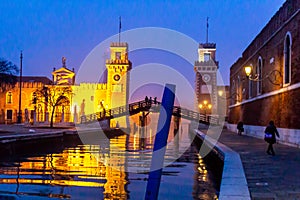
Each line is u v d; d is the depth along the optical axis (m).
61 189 12.69
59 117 70.94
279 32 29.20
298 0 24.05
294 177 11.64
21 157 24.39
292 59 25.47
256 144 26.91
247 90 44.06
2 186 13.12
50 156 25.22
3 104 76.81
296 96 24.31
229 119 60.56
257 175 12.07
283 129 27.45
